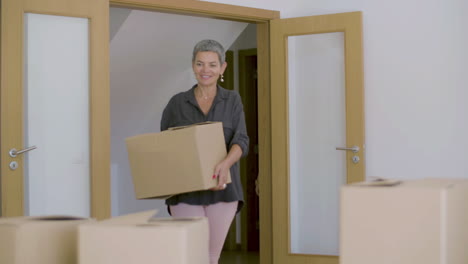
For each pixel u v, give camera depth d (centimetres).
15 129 342
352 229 140
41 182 355
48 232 142
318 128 459
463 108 407
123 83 523
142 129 570
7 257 141
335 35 452
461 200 144
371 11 443
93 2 369
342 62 450
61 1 358
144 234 133
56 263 143
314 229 462
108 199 372
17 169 342
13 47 343
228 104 308
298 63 464
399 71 432
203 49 308
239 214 630
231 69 628
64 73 364
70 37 366
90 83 369
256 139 630
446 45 414
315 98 460
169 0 409
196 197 299
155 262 132
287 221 458
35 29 355
